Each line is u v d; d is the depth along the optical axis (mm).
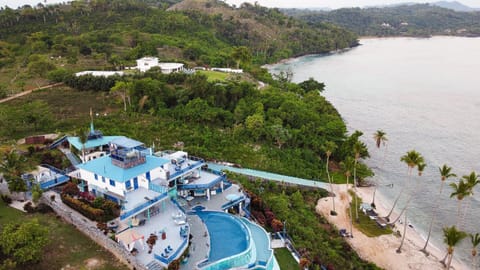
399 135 128250
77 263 48250
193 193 67125
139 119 109250
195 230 55969
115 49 190125
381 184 94375
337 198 85062
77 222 55500
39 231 49250
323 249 61875
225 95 123500
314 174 93812
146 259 47531
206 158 91438
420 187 92875
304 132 110062
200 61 187375
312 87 166250
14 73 154250
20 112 107688
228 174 80875
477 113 151375
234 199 65438
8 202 61500
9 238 47469
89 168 63062
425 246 68688
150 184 60156
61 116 109250
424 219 79375
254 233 58000
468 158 108750
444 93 183125
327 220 76125
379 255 66812
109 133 97500
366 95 180625
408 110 156750
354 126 137500
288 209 71875
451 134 128375
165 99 119875
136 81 120688
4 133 95250
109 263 48562
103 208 56812
